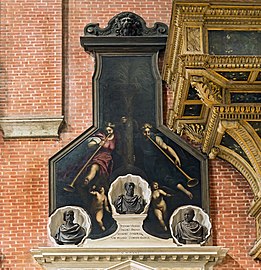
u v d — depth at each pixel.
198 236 39.78
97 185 40.56
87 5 42.94
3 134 41.16
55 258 39.16
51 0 42.88
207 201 40.38
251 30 35.53
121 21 42.44
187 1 35.22
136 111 41.62
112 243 39.53
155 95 41.84
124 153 41.03
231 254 39.97
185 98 38.38
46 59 42.16
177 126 40.69
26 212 40.28
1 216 40.19
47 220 40.16
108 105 41.72
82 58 42.38
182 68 35.72
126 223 39.91
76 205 40.28
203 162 40.91
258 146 37.72
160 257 39.25
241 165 40.41
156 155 41.03
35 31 42.50
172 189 40.53
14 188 40.56
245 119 36.81
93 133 41.28
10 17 42.62
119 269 39.09
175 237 39.78
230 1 35.22
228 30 35.47
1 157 40.94
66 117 41.62
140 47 42.28
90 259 39.22
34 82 41.84
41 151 41.09
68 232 39.72
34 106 41.56
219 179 40.88
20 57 42.12
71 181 40.59
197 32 35.31
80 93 41.94
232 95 36.47
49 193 40.47
